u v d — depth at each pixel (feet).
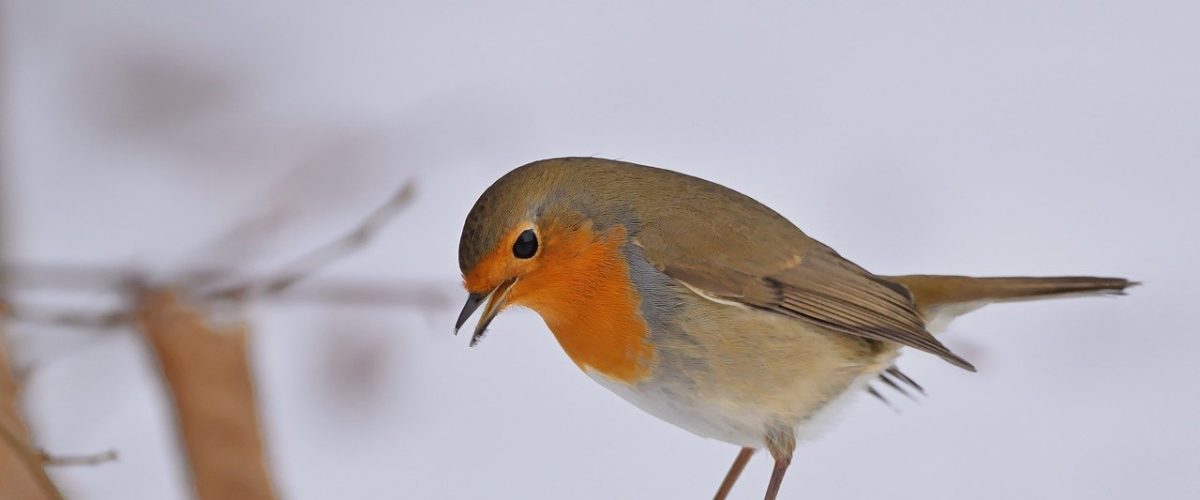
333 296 7.89
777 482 7.91
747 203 7.96
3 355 7.72
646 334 7.89
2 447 7.66
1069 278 8.00
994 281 8.01
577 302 7.88
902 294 7.98
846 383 7.95
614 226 7.89
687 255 7.89
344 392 8.16
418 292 7.91
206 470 7.74
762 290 7.91
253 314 7.93
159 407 8.10
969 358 8.32
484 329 7.86
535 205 7.87
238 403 7.76
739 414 7.91
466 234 7.87
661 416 7.92
